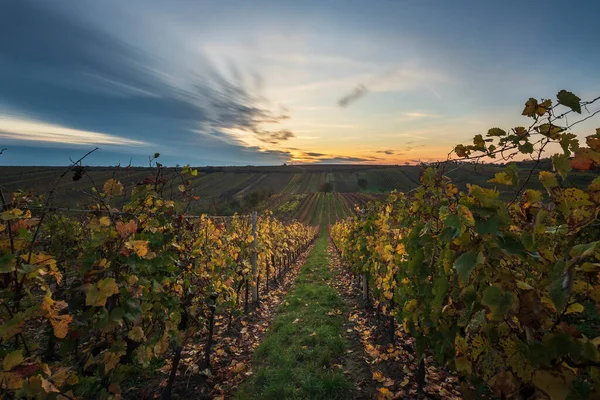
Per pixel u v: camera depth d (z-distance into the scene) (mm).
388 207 5312
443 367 3766
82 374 2367
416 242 3211
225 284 4852
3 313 1876
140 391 3607
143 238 3012
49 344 2688
